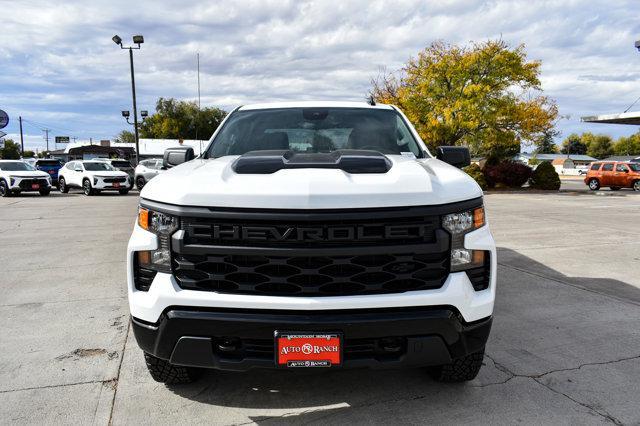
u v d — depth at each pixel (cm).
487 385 293
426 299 226
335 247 221
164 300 230
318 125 360
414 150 342
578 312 430
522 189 2306
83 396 283
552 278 552
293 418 258
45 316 427
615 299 470
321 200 220
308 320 220
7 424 253
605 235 866
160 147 4641
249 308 224
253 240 224
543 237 845
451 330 229
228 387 292
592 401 274
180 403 274
